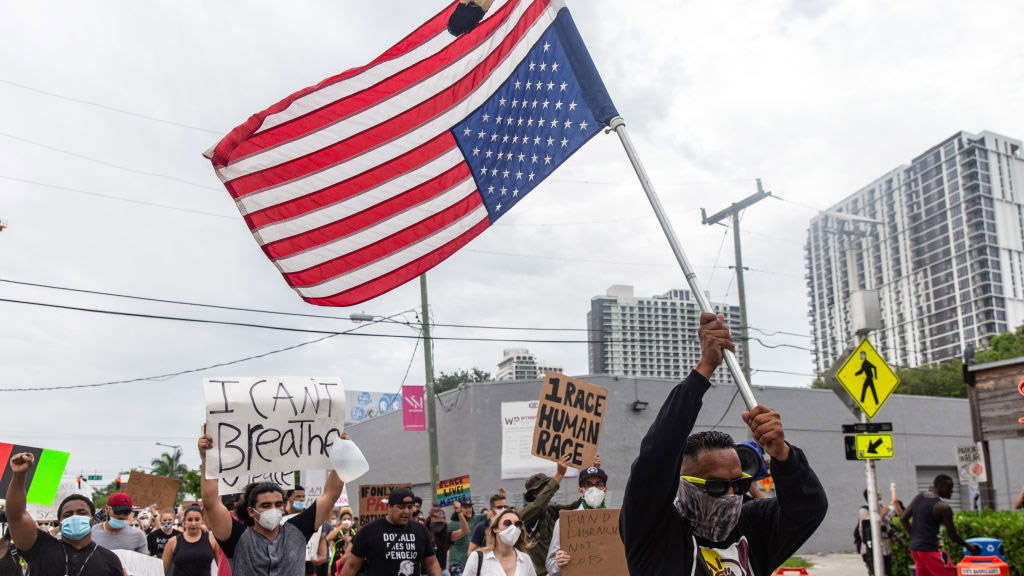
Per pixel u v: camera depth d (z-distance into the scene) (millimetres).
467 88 5988
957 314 128875
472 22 6012
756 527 2887
